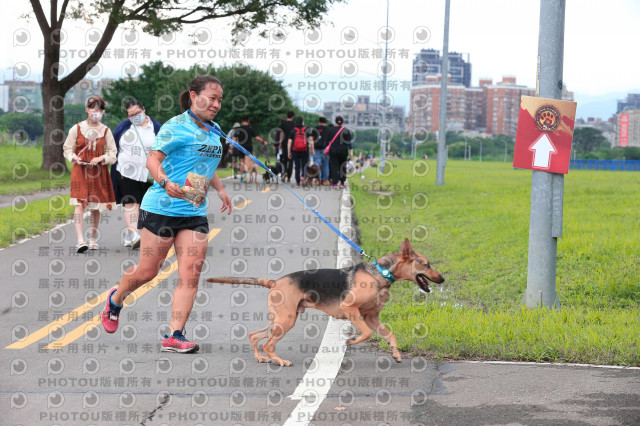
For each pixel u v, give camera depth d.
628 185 25.70
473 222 15.06
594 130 177.25
